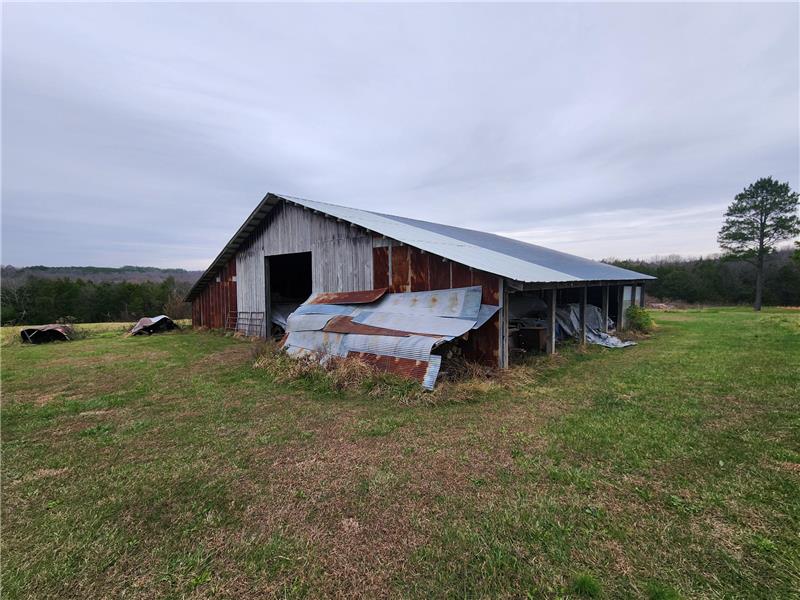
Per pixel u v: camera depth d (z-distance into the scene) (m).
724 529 2.55
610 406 5.15
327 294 10.39
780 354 8.35
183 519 2.85
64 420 5.12
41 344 13.15
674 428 4.30
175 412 5.35
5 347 12.46
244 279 14.07
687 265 42.00
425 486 3.20
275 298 15.12
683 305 34.78
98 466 3.75
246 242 13.84
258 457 3.86
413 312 7.61
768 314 21.78
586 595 2.05
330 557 2.40
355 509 2.91
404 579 2.20
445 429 4.44
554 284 7.95
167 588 2.19
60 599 2.14
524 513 2.78
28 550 2.54
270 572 2.29
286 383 6.76
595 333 11.41
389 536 2.58
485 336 7.10
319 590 2.14
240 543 2.56
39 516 2.93
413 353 6.27
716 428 4.28
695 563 2.25
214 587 2.19
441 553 2.40
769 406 4.97
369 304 8.73
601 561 2.29
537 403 5.35
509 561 2.31
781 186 29.61
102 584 2.24
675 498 2.92
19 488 3.35
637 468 3.41
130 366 8.78
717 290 35.81
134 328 16.25
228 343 12.48
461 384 6.09
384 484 3.25
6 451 4.13
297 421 4.85
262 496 3.13
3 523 2.85
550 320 8.78
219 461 3.79
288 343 8.83
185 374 7.81
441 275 7.90
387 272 8.99
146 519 2.87
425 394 5.56
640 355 8.93
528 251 14.02
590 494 3.01
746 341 10.52
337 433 4.41
